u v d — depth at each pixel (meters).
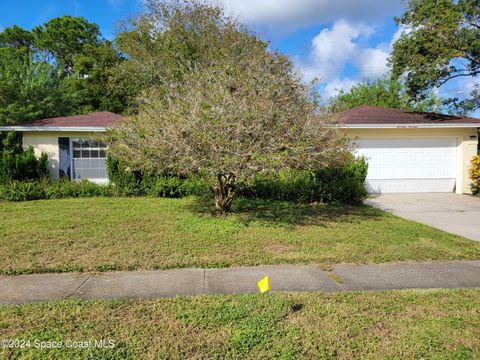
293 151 6.22
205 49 18.91
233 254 5.07
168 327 2.96
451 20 11.90
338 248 5.43
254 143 6.22
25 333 2.84
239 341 2.74
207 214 7.93
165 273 4.36
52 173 12.31
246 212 8.25
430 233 6.47
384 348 2.69
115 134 7.39
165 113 6.65
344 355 2.60
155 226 6.71
